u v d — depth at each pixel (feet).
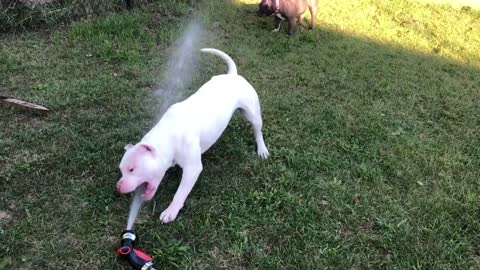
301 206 10.52
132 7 19.33
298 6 18.35
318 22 20.31
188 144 9.62
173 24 18.45
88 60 15.46
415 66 17.48
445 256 9.70
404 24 20.97
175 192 10.55
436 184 11.68
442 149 12.99
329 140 12.80
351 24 20.44
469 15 22.54
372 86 15.79
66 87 13.88
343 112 14.17
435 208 10.84
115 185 10.53
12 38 16.34
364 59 17.57
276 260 9.30
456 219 10.68
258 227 9.98
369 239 9.97
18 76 14.29
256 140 11.94
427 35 20.21
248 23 19.38
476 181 11.85
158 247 9.32
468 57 18.71
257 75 15.78
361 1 22.74
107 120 12.66
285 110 13.94
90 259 9.00
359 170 11.70
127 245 8.91
